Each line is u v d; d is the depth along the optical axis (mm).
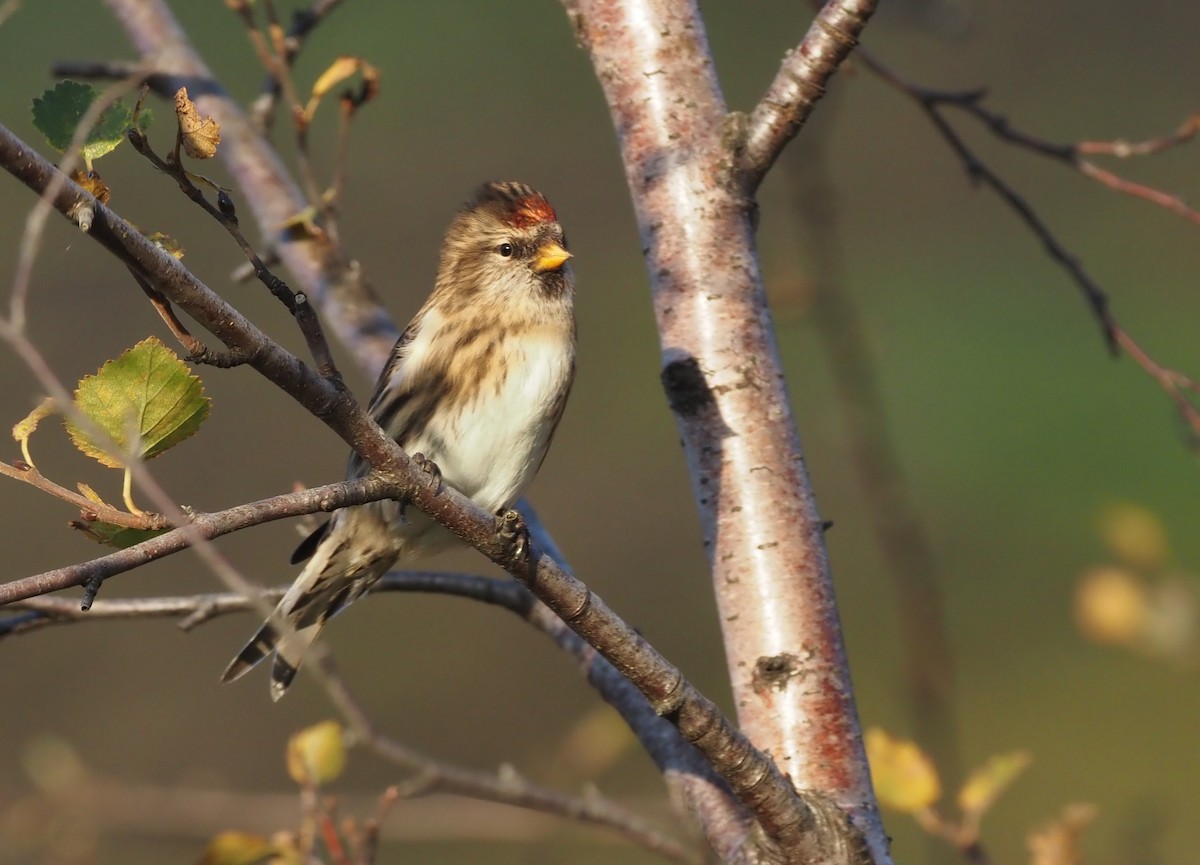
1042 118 19219
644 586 15617
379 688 14812
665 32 5879
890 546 7355
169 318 3764
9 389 15281
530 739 14289
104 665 14578
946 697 7008
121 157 16859
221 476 15352
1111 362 16562
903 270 17953
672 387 5488
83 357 15438
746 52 19219
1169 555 7422
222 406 15750
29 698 14219
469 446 6297
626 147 5844
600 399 17188
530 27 19391
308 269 7742
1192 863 11898
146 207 16578
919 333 17203
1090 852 11445
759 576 5211
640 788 12953
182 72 8039
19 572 14555
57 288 15859
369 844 5688
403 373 6375
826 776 4961
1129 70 19734
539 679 14930
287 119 16250
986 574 15102
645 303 17906
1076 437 16047
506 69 18953
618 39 5922
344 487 4125
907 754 5609
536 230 6418
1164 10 19969
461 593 6145
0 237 16094
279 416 15766
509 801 6234
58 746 8031
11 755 13750
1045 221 18375
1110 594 7309
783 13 19656
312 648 6164
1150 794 12320
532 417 6324
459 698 14734
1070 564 15078
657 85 5824
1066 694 14102
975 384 16500
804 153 7949
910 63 20094
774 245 12195
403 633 15422
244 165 7977
